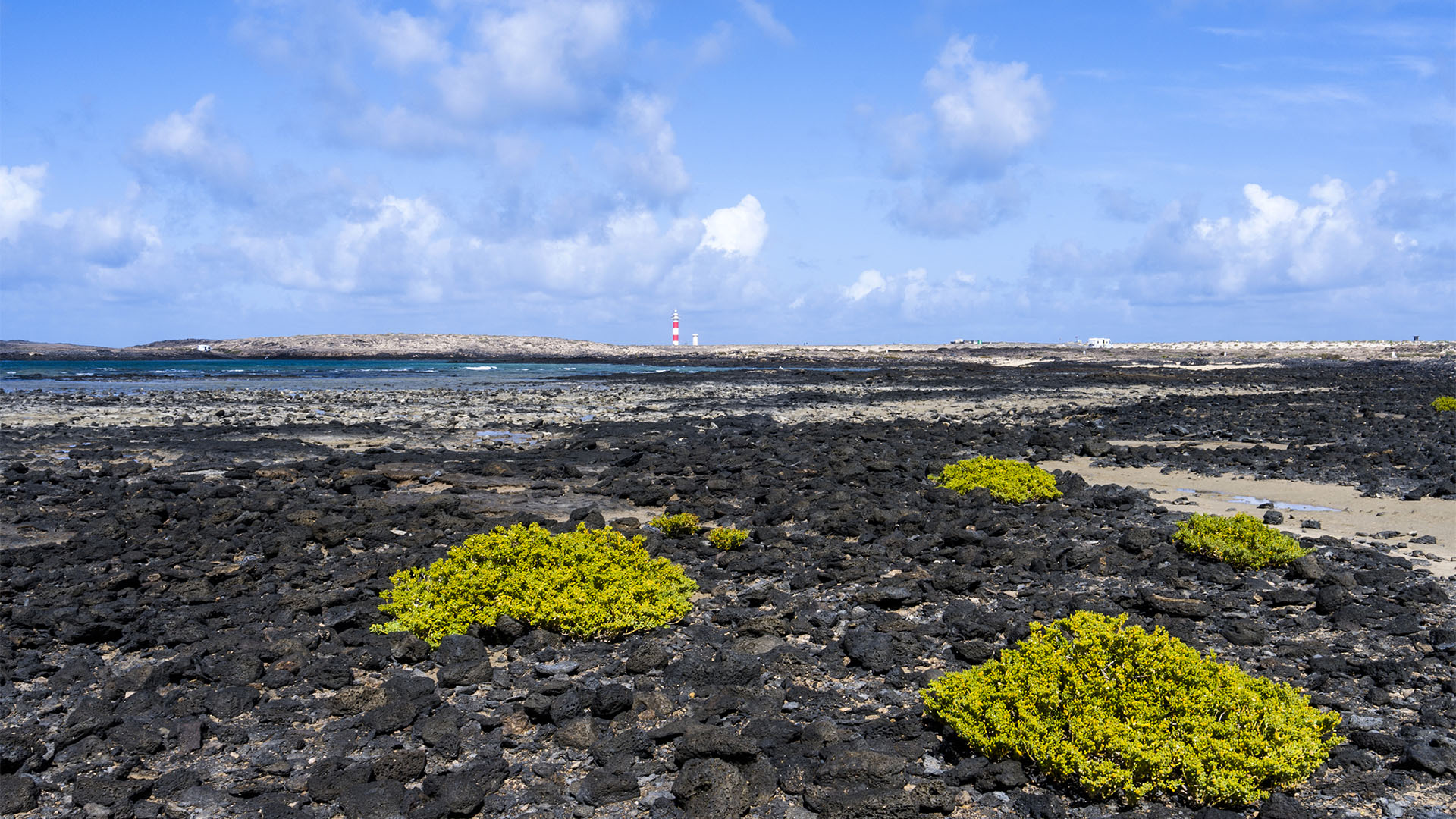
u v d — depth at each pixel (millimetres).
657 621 9750
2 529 14594
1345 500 18188
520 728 7355
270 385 62938
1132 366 101812
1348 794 6387
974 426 31594
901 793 6160
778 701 7867
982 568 12758
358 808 6031
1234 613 10695
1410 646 9445
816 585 11844
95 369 98250
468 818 6109
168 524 15164
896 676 8469
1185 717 6395
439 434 30188
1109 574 12391
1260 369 91938
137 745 6914
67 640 9328
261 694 8039
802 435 29297
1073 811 6152
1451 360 123688
